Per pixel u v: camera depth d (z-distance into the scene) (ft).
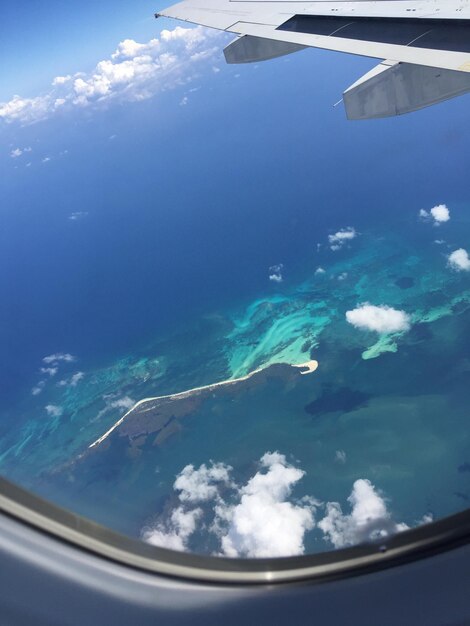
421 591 9.50
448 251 460.14
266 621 9.76
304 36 59.16
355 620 9.46
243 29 65.72
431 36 49.83
